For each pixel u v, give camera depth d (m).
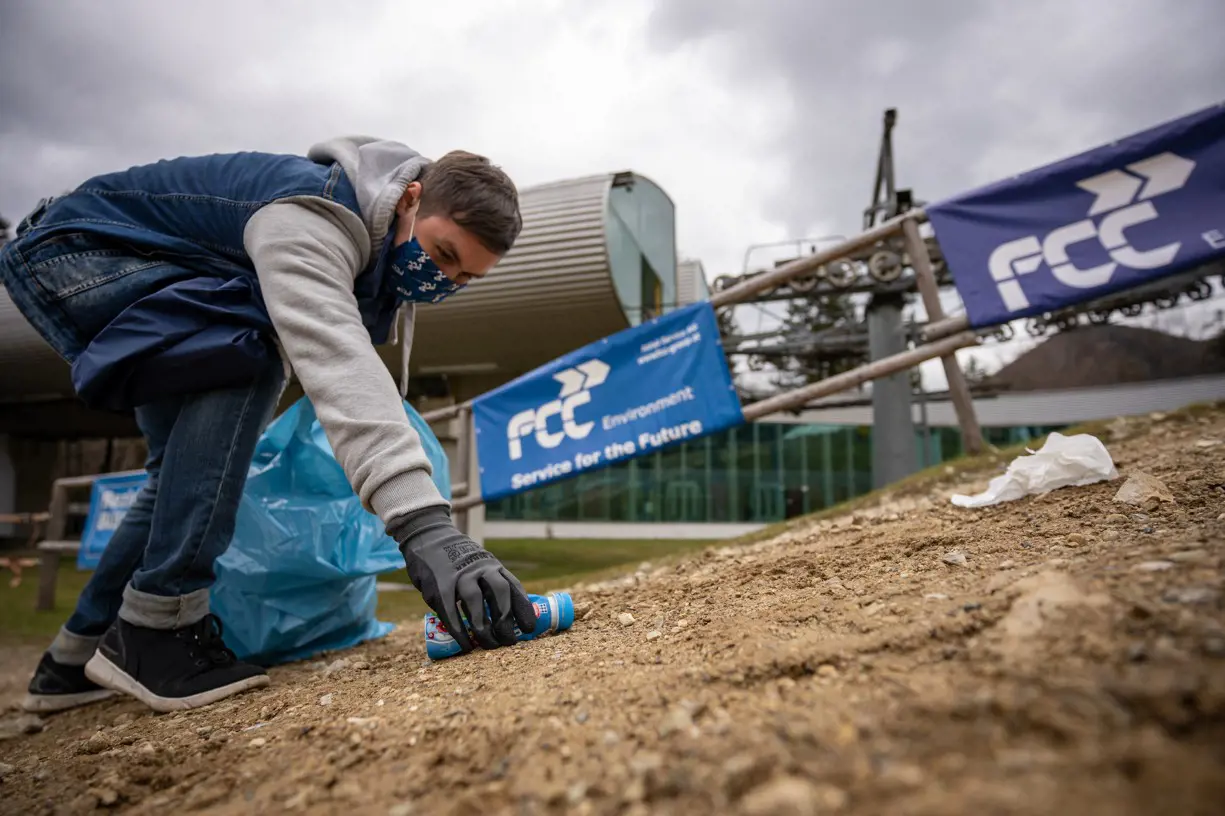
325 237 1.53
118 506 5.32
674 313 4.23
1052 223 3.57
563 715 0.94
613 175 7.44
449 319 7.62
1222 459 1.98
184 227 1.63
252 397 1.68
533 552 10.08
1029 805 0.51
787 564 1.89
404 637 2.48
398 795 0.82
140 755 1.19
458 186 1.60
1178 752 0.54
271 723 1.29
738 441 16.33
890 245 9.45
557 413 4.54
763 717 0.78
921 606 1.09
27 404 12.73
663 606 1.76
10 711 2.09
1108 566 1.02
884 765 0.61
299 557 2.14
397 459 1.39
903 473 10.40
